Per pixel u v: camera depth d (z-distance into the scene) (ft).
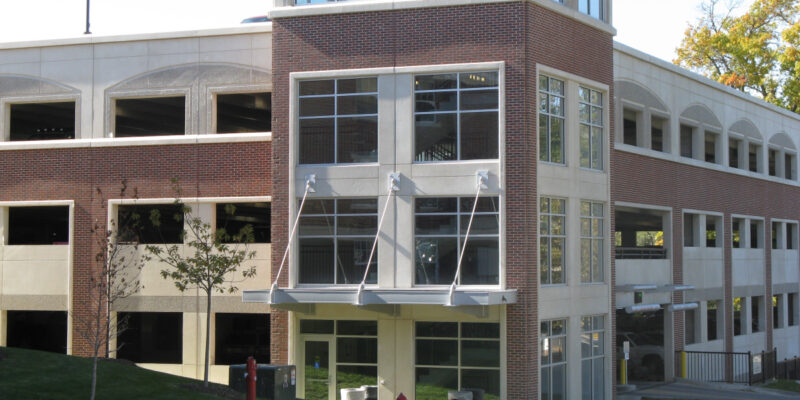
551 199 94.12
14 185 107.04
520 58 89.15
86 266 104.06
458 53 90.48
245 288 101.09
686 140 134.31
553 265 94.07
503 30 89.71
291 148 93.71
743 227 149.59
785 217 166.61
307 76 93.71
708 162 137.39
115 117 111.24
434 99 91.30
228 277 101.35
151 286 102.73
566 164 96.37
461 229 89.97
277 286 90.02
